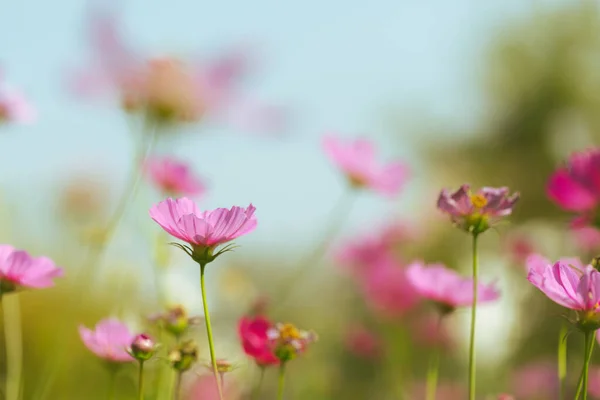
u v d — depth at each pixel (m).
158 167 1.89
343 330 2.85
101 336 1.64
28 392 2.04
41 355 2.18
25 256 1.58
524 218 5.95
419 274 1.74
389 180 2.09
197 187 1.89
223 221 1.52
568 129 9.73
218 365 1.61
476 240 1.60
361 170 2.08
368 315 3.09
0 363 1.89
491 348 2.95
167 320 1.68
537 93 9.69
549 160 9.51
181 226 1.52
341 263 2.78
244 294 2.03
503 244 2.54
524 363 2.87
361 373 2.79
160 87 1.68
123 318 1.89
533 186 9.27
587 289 1.51
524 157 9.54
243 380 1.82
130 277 1.93
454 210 1.60
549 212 5.59
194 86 1.69
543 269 1.54
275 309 2.10
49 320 2.29
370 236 2.79
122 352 1.64
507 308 2.82
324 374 2.76
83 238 1.83
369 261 2.71
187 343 1.61
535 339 2.85
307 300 3.14
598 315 1.51
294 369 2.66
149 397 1.77
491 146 9.54
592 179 1.75
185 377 1.77
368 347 2.71
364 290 2.72
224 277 2.03
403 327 2.60
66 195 2.09
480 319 2.92
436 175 9.07
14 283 1.58
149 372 1.80
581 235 2.16
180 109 1.70
